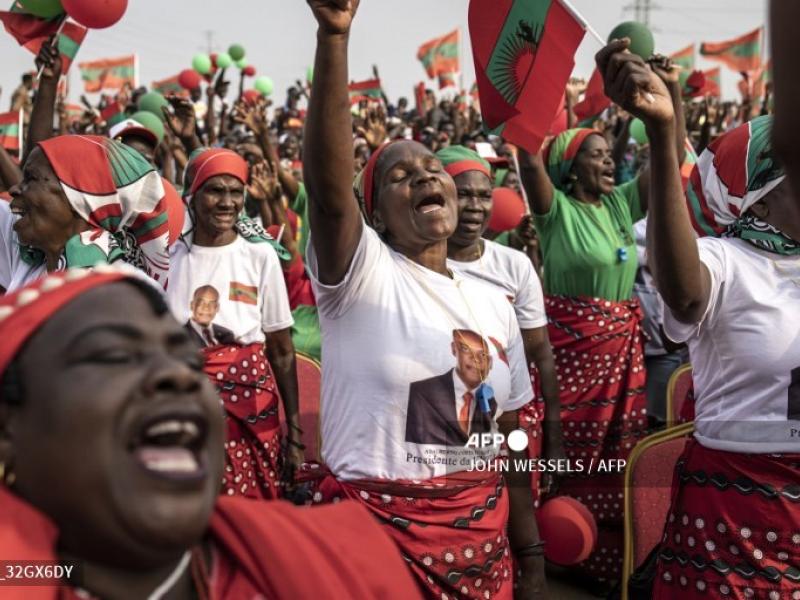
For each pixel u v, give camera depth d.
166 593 1.04
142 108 6.31
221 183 3.94
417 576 2.32
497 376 2.49
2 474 0.96
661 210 2.14
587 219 4.78
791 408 2.29
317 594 1.08
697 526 2.43
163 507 0.92
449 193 2.52
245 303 3.99
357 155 8.69
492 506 2.45
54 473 0.92
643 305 5.32
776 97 0.78
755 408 2.34
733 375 2.37
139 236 2.68
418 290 2.46
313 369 4.55
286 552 1.10
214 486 1.00
